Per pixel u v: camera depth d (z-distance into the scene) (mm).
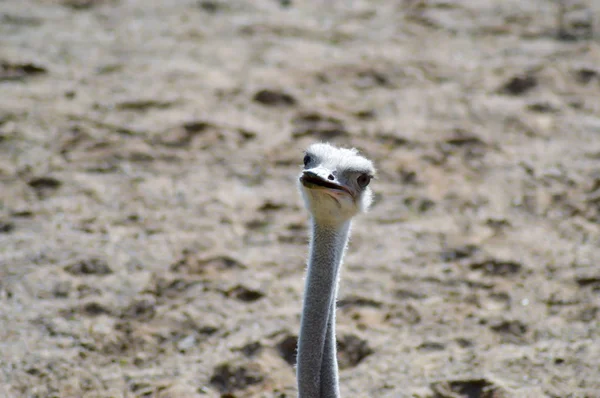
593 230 13609
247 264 12773
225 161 15727
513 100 18188
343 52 20594
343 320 11500
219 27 22109
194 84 18578
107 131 16469
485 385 10031
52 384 10227
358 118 17281
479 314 11547
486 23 22547
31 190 14547
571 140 16531
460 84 18953
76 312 11508
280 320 11430
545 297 11875
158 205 14297
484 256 12906
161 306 11758
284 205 14445
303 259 12969
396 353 10758
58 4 23422
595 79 19016
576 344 10758
